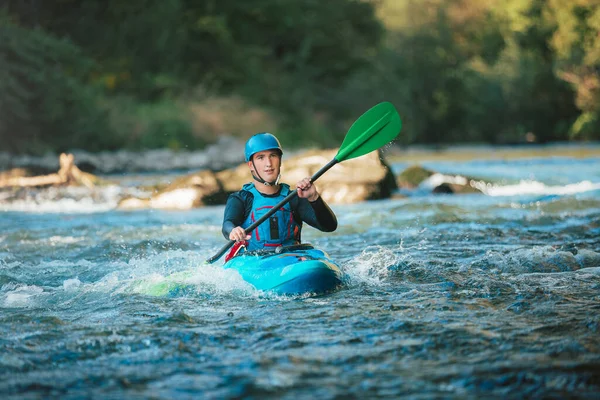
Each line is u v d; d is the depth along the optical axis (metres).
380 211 34.38
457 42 159.50
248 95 110.44
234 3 113.00
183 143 89.81
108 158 77.06
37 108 79.69
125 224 32.59
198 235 28.69
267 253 17.86
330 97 125.19
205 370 10.99
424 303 15.31
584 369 10.56
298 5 118.88
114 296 16.97
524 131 137.88
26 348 12.32
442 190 44.34
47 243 27.12
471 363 11.02
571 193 41.97
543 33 135.12
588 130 125.81
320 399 9.69
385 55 146.50
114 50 99.62
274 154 18.17
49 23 96.00
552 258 20.45
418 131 141.38
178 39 102.81
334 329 13.23
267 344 12.30
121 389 10.27
